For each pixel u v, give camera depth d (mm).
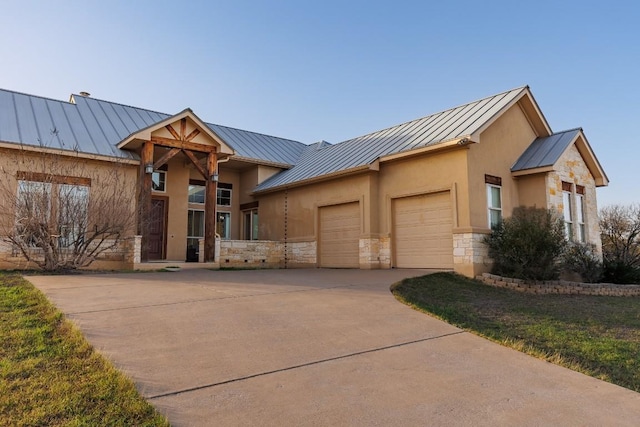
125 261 13984
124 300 7535
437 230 13414
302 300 7895
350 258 15602
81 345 4914
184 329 5828
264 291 8773
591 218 16156
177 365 4547
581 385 4453
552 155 14086
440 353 5246
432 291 9758
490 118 13047
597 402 4039
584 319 7641
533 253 11375
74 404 3527
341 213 16156
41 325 5629
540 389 4293
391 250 14516
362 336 5773
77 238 11945
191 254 17938
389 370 4625
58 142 13938
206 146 15656
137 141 14297
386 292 8867
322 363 4750
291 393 3967
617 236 23078
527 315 7688
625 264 14828
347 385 4188
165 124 14570
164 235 17062
